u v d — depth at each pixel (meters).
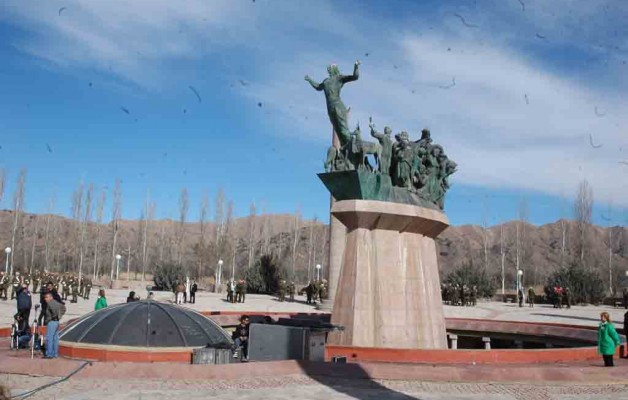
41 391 10.27
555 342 21.55
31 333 15.21
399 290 17.30
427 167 19.27
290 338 13.71
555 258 109.12
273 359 13.79
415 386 11.32
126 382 11.05
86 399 9.74
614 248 118.25
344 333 16.64
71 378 11.25
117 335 12.98
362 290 16.86
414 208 17.75
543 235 123.12
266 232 109.19
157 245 102.38
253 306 38.91
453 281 59.44
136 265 91.62
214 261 72.81
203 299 44.81
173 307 14.08
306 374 11.83
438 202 19.56
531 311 42.84
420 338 17.30
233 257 74.12
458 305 48.16
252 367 11.71
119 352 12.76
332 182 17.91
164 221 110.38
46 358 12.61
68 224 105.12
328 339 17.00
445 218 19.36
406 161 18.28
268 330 13.95
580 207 74.12
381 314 16.88
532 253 101.62
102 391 10.35
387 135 18.28
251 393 10.38
